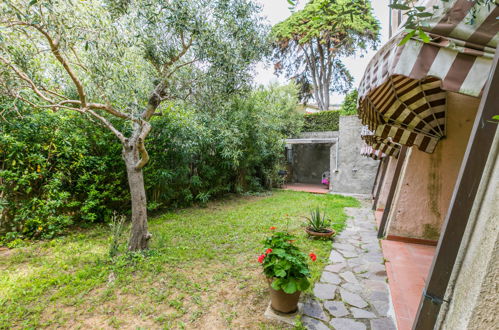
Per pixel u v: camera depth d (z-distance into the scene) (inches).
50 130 191.5
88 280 129.0
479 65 72.7
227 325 99.7
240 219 264.5
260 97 422.6
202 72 155.1
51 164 202.2
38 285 124.1
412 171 195.6
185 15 128.9
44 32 102.6
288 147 669.9
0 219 181.9
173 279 133.6
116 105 143.1
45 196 196.9
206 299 117.3
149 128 147.6
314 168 693.9
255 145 409.4
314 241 197.6
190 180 327.6
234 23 148.3
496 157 60.7
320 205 350.0
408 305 112.0
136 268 143.0
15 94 125.8
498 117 39.5
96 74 123.1
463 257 65.3
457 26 74.5
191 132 269.7
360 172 472.1
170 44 144.6
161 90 154.3
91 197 220.2
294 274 105.2
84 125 219.5
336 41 615.8
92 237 198.4
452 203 68.1
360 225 251.3
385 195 311.4
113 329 96.4
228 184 415.8
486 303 54.2
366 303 115.3
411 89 149.4
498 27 69.7
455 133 179.5
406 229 197.2
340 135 488.4
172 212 294.7
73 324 98.7
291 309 106.4
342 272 146.2
